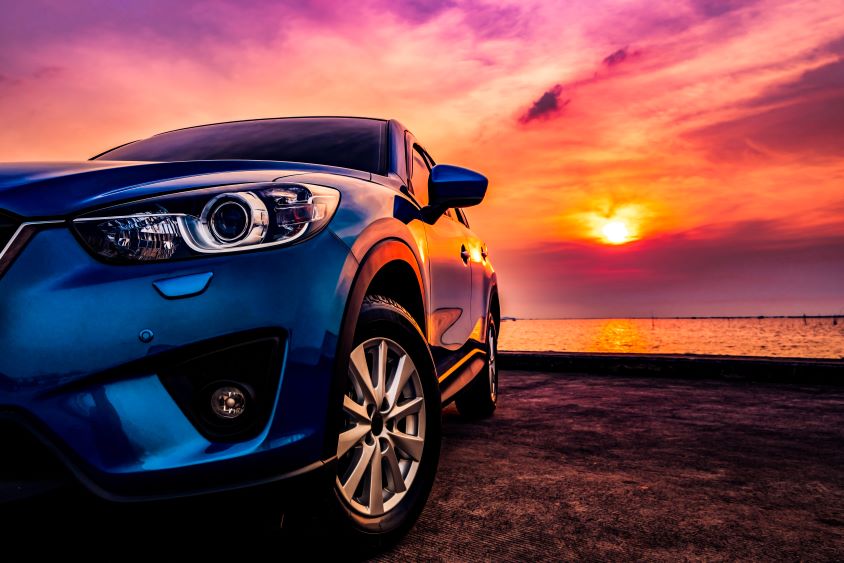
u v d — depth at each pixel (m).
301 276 1.30
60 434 1.09
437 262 2.26
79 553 1.43
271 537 1.50
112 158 2.38
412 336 1.74
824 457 2.52
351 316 1.40
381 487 1.58
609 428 3.13
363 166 2.16
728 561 1.50
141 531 1.13
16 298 1.11
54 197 1.18
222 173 1.41
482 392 3.32
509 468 2.35
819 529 1.71
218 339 1.19
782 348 131.12
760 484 2.13
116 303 1.14
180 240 1.20
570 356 5.89
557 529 1.70
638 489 2.07
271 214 1.30
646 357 5.59
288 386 1.26
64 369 1.10
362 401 1.54
